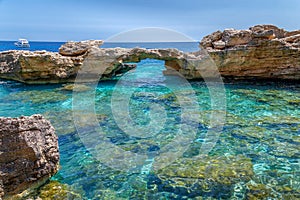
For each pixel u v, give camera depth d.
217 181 6.08
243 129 9.80
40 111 11.99
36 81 18.39
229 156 7.49
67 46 20.25
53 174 6.24
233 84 18.64
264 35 17.95
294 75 18.86
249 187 5.81
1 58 20.20
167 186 5.91
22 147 5.38
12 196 5.14
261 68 19.25
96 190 5.75
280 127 9.95
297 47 17.97
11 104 13.23
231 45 19.47
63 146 8.23
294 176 6.32
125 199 5.42
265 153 7.69
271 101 13.88
